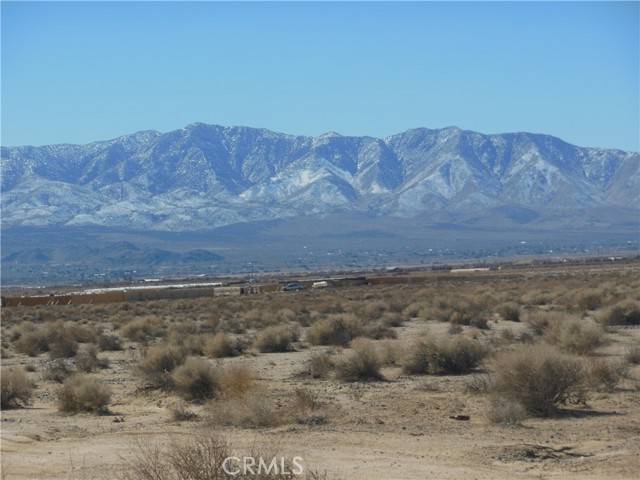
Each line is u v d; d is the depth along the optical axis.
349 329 51.91
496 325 60.25
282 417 25.75
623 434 22.72
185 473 15.12
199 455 15.38
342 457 20.44
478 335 51.12
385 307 78.19
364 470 19.06
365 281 156.12
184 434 24.17
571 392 27.47
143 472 17.05
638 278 110.19
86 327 73.31
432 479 18.28
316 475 16.77
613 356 38.31
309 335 52.03
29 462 20.95
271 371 39.25
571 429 23.59
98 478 18.83
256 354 47.28
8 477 19.31
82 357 44.75
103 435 24.89
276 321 69.00
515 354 26.53
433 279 157.50
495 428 24.00
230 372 31.69
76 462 20.80
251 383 31.25
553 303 78.69
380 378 35.12
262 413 25.34
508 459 20.19
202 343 49.41
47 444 23.56
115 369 42.97
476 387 29.94
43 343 57.56
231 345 47.69
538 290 94.81
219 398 29.97
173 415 27.56
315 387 33.16
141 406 31.19
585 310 67.81
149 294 136.12
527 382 25.81
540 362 25.88
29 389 33.09
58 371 41.09
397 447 21.67
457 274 181.38
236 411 25.75
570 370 26.20
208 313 85.56
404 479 18.25
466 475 18.64
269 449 18.95
